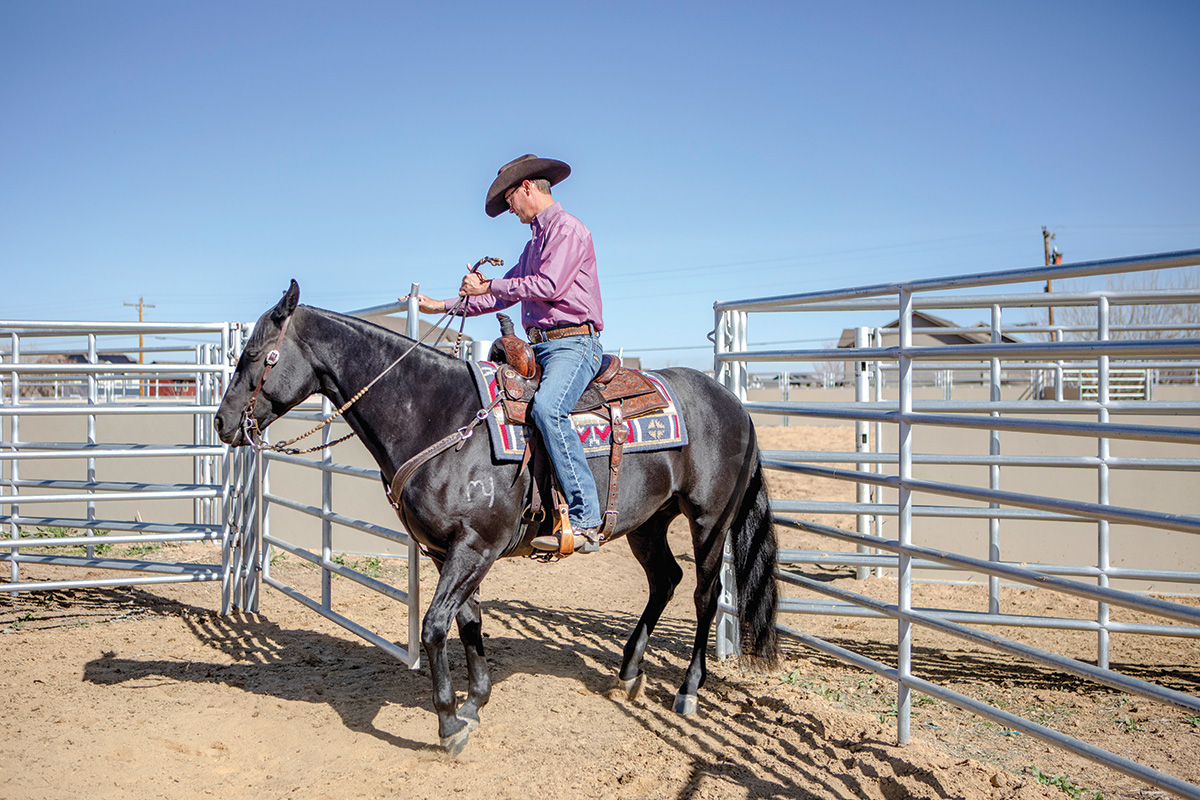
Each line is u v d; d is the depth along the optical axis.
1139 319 29.61
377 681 4.47
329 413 4.99
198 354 8.62
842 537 3.85
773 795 3.16
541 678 4.54
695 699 4.05
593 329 3.82
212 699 4.19
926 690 3.42
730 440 4.14
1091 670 2.66
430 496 3.41
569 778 3.33
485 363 3.71
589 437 3.67
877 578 7.50
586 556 8.15
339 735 3.75
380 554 8.24
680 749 3.60
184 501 10.02
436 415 3.55
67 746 3.55
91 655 4.92
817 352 4.08
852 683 4.62
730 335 5.11
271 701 4.16
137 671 4.62
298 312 3.63
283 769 3.44
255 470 5.92
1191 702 2.32
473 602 3.91
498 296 3.65
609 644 5.23
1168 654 5.32
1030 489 7.73
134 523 5.95
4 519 6.12
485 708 4.07
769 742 3.67
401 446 3.56
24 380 10.78
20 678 4.48
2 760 3.39
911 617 3.51
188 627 5.57
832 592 3.93
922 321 31.23
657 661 4.88
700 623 4.15
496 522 3.47
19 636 5.31
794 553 5.29
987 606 6.39
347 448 8.70
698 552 4.17
